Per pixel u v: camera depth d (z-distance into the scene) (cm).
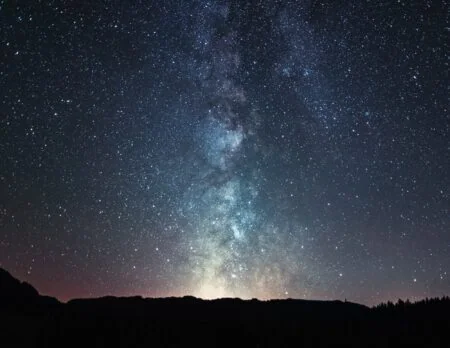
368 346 1014
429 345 992
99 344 1088
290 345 1046
